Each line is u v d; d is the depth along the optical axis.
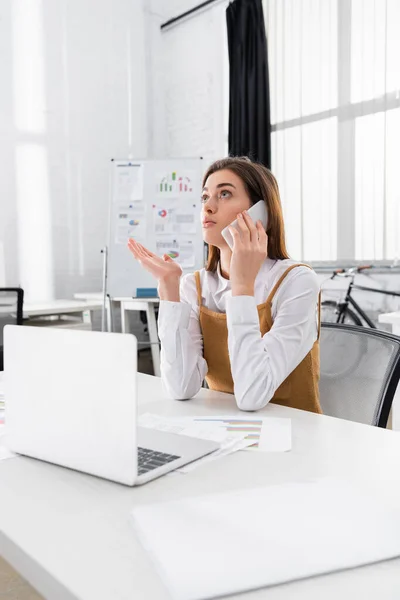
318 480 0.61
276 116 3.92
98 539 0.49
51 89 4.31
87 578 0.42
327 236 3.68
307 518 0.50
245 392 0.97
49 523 0.52
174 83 4.88
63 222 4.41
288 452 0.73
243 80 3.98
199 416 0.94
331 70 3.59
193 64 4.68
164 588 0.40
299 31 3.73
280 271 1.15
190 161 3.46
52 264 4.35
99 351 0.62
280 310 1.09
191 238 3.42
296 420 0.91
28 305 3.41
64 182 4.41
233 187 1.13
